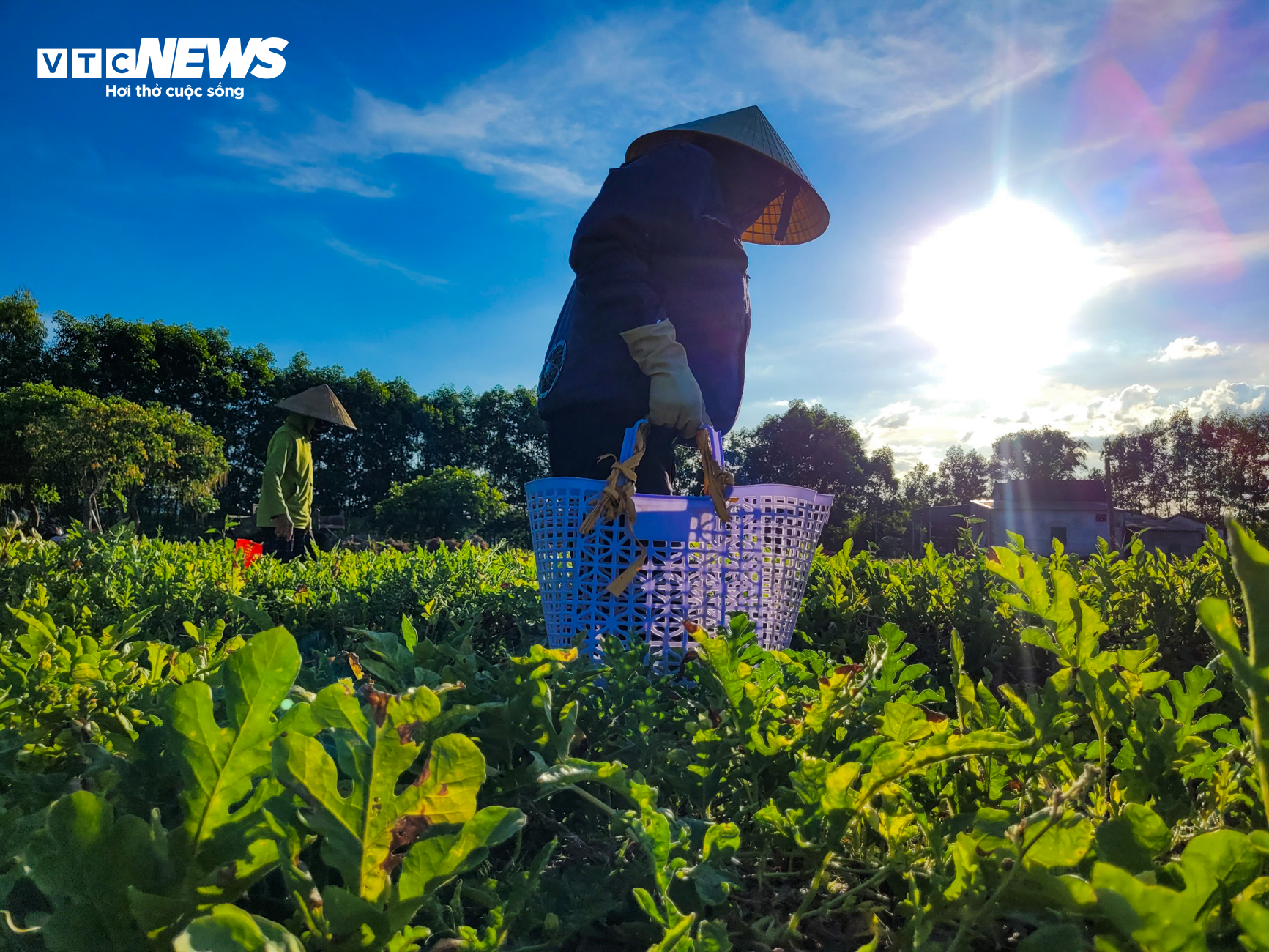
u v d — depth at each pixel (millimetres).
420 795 430
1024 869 477
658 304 2254
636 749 962
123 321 42188
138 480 29969
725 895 540
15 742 721
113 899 421
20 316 39125
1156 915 315
